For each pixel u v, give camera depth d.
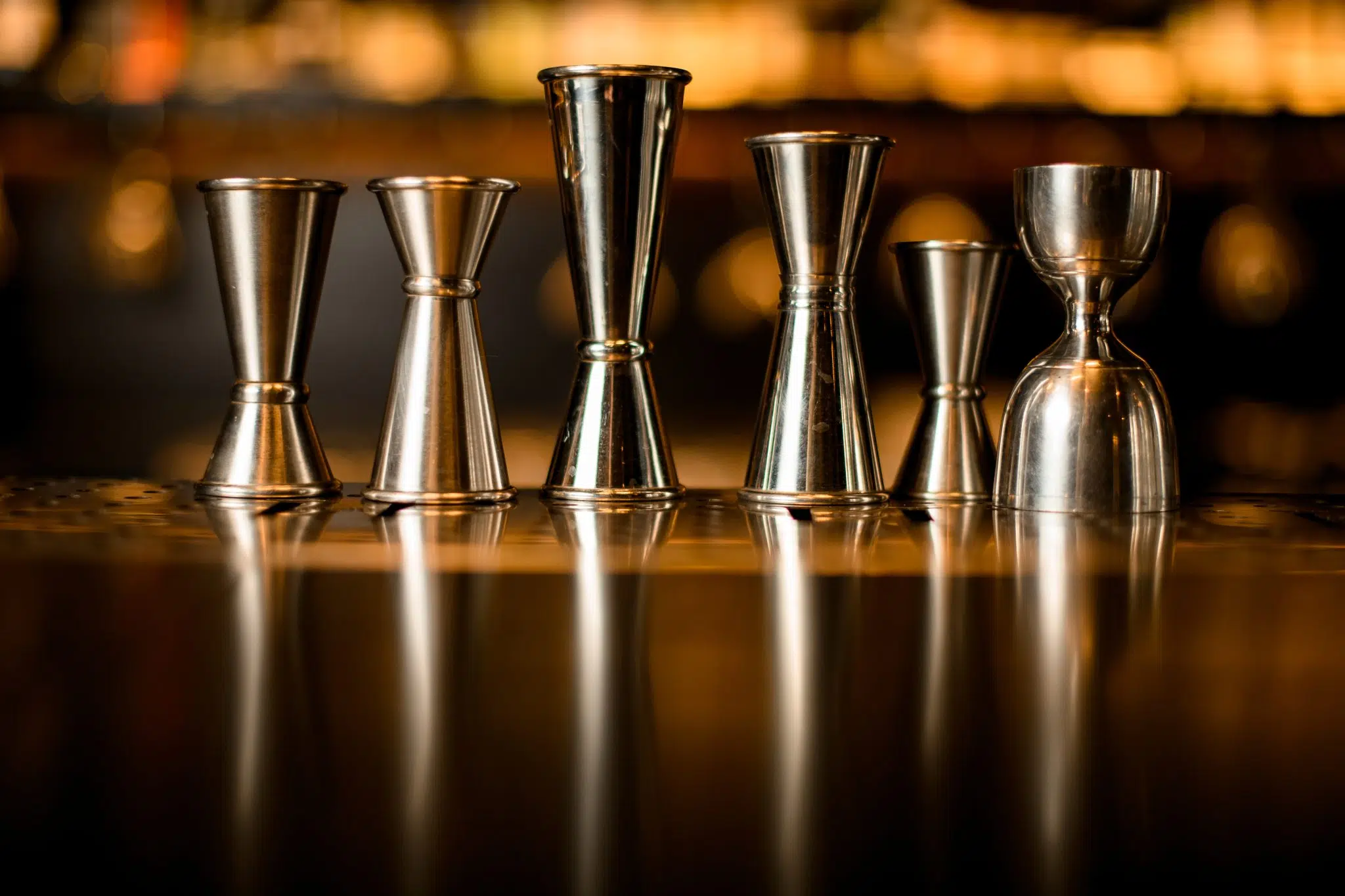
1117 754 0.48
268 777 0.47
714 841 0.47
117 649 0.49
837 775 0.47
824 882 0.46
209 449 1.49
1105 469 0.66
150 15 1.34
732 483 1.46
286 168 1.41
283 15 1.35
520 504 0.67
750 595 0.52
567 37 1.37
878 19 1.35
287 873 0.47
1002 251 0.69
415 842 0.47
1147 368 0.67
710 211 1.45
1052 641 0.50
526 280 1.46
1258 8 1.35
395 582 0.53
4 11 1.33
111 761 0.48
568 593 0.52
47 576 0.54
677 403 1.47
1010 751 0.48
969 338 0.70
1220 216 1.44
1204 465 1.45
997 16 1.36
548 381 1.46
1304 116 1.34
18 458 1.48
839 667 0.49
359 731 0.48
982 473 0.70
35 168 1.41
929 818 0.47
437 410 0.67
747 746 0.48
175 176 1.42
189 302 1.49
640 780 0.47
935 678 0.48
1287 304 1.45
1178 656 0.49
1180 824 0.47
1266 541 0.59
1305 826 0.47
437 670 0.48
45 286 1.48
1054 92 1.34
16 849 0.47
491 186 0.66
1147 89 1.35
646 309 0.68
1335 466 1.44
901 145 1.37
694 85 1.35
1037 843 0.47
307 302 0.68
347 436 1.45
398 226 0.67
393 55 1.36
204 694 0.48
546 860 0.47
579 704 0.48
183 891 0.47
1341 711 0.48
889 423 1.44
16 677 0.48
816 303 0.67
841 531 0.61
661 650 0.49
